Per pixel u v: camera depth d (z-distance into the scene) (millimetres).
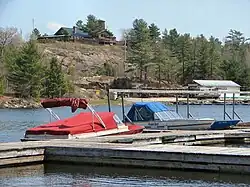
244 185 25219
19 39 163625
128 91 49312
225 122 49625
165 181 26266
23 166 30375
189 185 25359
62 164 31031
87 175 27891
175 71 164750
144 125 48656
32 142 33719
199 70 169375
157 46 169250
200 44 175500
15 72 119375
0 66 124688
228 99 132250
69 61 180125
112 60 192375
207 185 25297
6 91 120688
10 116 82562
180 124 48438
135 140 36906
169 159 28641
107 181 26406
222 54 190500
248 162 26859
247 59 180625
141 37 168875
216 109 106125
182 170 28438
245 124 53938
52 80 122875
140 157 29312
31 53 119750
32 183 25938
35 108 110750
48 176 27625
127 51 194375
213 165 27719
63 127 37812
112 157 30016
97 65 182500
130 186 25328
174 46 182500
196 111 96562
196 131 44312
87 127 38312
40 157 31312
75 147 30938
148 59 160250
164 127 48281
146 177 27250
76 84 143375
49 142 33750
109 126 40250
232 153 27828
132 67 165125
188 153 28219
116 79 154750
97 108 100938
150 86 158250
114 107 105688
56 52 184625
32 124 65125
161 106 50031
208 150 29203
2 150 29469
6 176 27547
